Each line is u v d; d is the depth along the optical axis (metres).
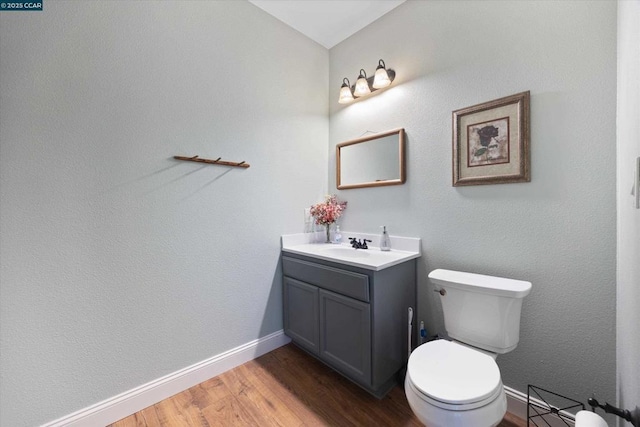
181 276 1.61
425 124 1.75
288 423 1.37
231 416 1.41
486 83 1.49
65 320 1.26
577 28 1.22
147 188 1.48
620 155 1.03
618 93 1.08
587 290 1.21
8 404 1.14
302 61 2.21
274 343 2.06
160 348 1.54
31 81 1.16
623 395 0.93
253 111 1.91
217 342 1.76
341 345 1.62
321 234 2.33
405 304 1.68
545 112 1.30
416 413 0.98
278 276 2.09
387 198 1.97
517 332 1.28
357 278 1.51
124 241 1.41
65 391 1.26
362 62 2.13
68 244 1.26
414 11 1.80
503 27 1.43
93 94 1.31
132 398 1.43
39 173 1.19
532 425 1.33
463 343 1.37
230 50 1.79
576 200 1.22
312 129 2.29
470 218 1.56
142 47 1.45
